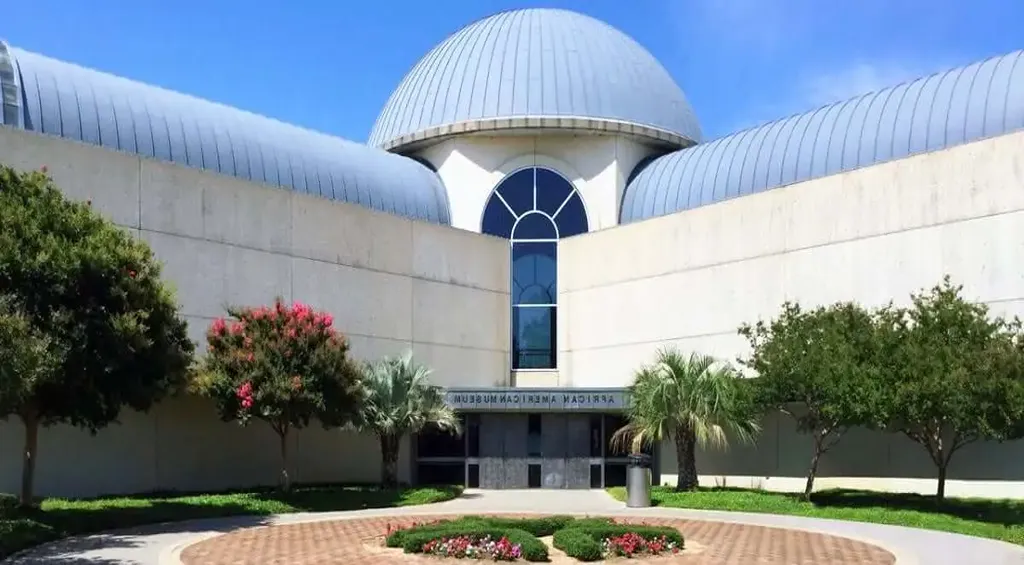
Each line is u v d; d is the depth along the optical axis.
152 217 26.62
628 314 35.06
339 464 32.00
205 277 27.80
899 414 22.00
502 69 40.28
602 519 19.33
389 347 33.19
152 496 25.59
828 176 29.23
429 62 43.53
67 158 24.92
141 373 19.77
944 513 22.44
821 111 33.72
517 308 38.41
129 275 19.56
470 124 38.81
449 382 35.34
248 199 29.28
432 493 27.53
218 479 28.55
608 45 42.19
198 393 24.61
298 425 25.28
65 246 18.55
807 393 23.88
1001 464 25.05
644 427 27.56
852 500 24.98
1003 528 19.78
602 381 35.84
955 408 20.81
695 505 25.14
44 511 20.14
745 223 31.41
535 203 39.06
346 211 32.31
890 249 27.47
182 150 30.30
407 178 38.34
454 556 15.16
